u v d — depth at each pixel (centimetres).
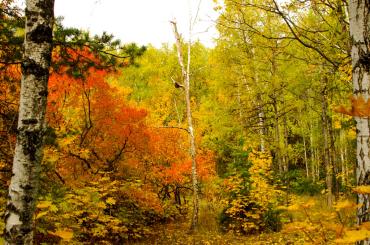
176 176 1298
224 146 1725
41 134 320
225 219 1149
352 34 279
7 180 593
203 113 1958
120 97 1145
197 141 1677
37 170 316
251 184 1124
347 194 1345
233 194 1148
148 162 1265
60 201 599
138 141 1080
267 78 1345
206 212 1437
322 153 2586
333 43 509
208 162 1527
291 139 3111
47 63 327
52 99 902
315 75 1176
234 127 1597
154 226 1323
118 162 1094
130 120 1039
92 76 925
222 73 1611
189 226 1289
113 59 653
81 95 1039
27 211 307
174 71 2400
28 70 318
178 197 1595
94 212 773
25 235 303
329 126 1504
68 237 239
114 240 1006
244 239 1009
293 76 1247
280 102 1512
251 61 1377
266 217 1073
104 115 1023
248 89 1594
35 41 321
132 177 1093
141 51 648
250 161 1186
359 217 263
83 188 782
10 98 675
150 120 1548
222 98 1827
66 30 575
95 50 607
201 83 2569
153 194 1205
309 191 1725
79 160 945
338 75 822
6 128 615
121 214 1023
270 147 1486
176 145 1414
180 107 2355
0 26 562
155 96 2253
